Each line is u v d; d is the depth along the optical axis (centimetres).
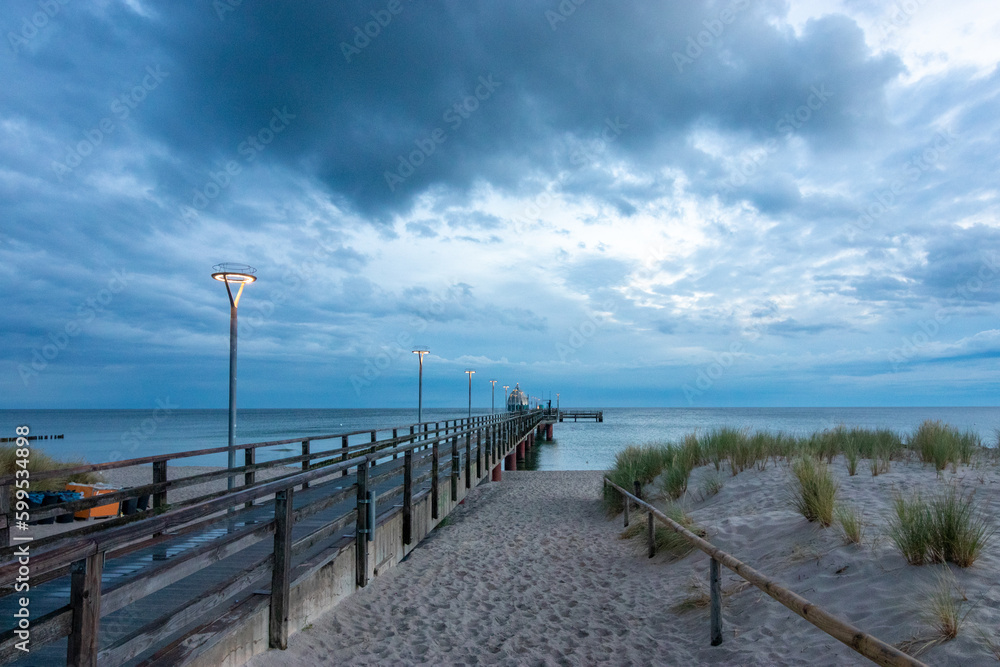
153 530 257
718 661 363
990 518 447
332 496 490
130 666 289
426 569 659
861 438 929
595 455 3597
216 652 328
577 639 441
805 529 516
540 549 757
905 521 398
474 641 445
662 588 538
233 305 830
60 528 824
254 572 369
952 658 275
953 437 784
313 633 444
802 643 344
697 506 781
